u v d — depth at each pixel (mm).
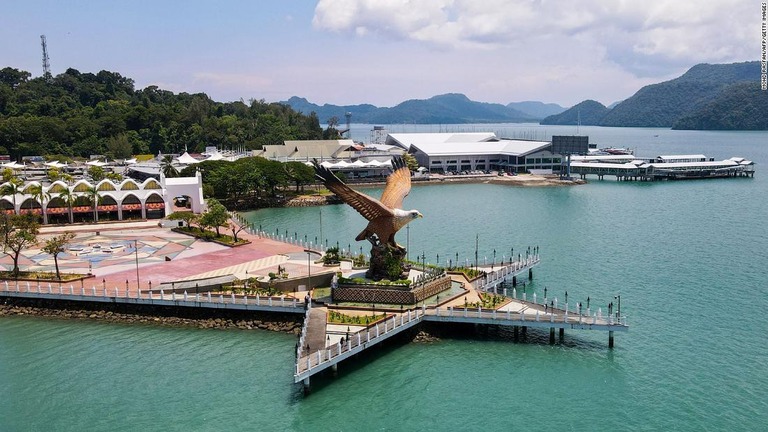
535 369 87375
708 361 88812
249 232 170625
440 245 159250
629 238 167500
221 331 101125
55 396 79625
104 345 95625
